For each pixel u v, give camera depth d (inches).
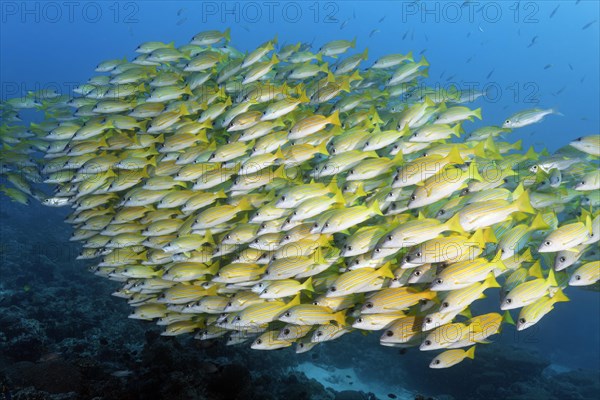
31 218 258.4
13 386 87.7
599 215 63.3
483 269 61.2
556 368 241.9
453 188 69.2
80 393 89.8
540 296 61.3
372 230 69.0
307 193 76.2
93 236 99.7
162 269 88.8
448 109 86.6
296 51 114.9
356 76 104.8
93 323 133.0
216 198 88.7
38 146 127.0
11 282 169.0
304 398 110.7
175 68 115.0
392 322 64.9
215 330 83.7
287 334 70.7
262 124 89.5
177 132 95.5
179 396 88.6
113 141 102.4
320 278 76.1
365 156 81.8
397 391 160.4
